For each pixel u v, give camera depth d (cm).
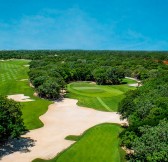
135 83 14825
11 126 4953
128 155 4759
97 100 9575
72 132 6209
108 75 14125
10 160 4703
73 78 15162
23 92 10544
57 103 9119
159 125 4041
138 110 5353
